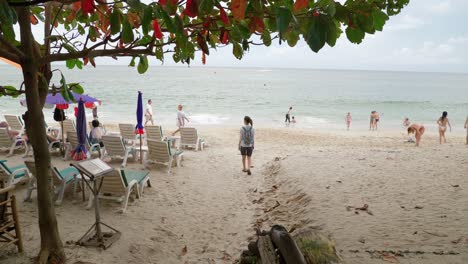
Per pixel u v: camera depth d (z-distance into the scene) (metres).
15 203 3.83
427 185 6.02
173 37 3.31
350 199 5.56
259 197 6.88
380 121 25.97
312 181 6.82
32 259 3.77
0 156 9.53
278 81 88.94
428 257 3.46
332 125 23.39
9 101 29.44
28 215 5.31
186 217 5.70
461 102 41.56
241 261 3.62
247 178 8.41
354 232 4.26
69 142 10.12
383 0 1.87
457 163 7.75
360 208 5.09
